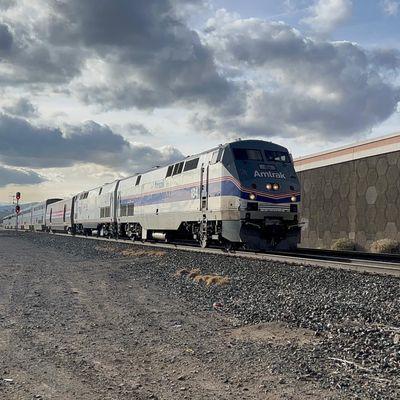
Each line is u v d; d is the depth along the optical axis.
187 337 7.62
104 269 18.48
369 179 28.44
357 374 5.63
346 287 11.51
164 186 26.02
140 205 30.16
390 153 26.80
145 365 6.16
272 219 18.41
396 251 24.72
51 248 32.41
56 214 62.41
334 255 21.42
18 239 48.06
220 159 19.55
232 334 7.80
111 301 11.15
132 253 23.66
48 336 7.77
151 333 7.93
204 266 16.91
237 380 5.52
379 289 10.71
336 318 8.43
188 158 23.53
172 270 16.83
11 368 6.02
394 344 6.63
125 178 35.22
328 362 6.09
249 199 18.19
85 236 46.34
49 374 5.77
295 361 6.15
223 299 11.05
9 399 4.91
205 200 20.72
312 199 34.19
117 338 7.61
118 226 35.91
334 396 4.95
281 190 18.72
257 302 10.36
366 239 28.53
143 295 11.99
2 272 17.53
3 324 8.67
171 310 9.93
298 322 8.24
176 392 5.14
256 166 18.81
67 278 15.71
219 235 19.80
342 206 30.84
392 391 5.07
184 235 26.12
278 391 5.13
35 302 11.03
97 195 42.00
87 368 6.03
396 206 26.20
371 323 8.00
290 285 12.26
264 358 6.34
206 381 5.50
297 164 36.00
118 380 5.56
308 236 34.59
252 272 14.79
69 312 9.83
